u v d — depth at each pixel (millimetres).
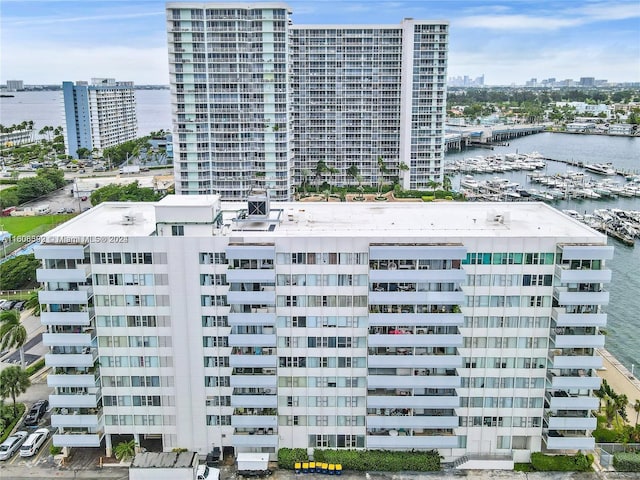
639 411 109188
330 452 94000
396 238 88125
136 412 95125
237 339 89688
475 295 89562
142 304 91125
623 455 94938
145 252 89062
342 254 88438
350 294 89812
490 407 93750
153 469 85375
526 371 92375
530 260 88375
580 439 91875
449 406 91750
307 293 89750
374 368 91875
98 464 95500
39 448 99625
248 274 87438
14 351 133500
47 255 87562
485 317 90438
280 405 94125
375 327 90250
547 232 92750
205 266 89312
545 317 90438
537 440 95000
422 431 94625
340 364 92500
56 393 94062
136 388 94188
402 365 89812
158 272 89750
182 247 88625
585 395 92688
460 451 95375
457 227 96125
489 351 91625
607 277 86188
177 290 90188
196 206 91000
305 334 91375
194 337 91875
